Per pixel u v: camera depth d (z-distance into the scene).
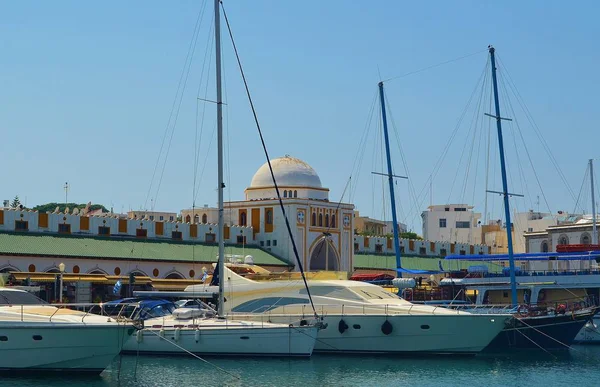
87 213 86.62
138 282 75.75
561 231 102.19
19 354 39.03
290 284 52.00
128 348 47.81
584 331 61.78
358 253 103.56
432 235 151.25
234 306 52.53
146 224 83.88
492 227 142.75
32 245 73.19
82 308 70.62
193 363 45.59
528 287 65.00
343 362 48.06
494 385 42.31
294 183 94.44
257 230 93.88
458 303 62.97
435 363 48.72
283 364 45.69
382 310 50.62
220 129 50.75
